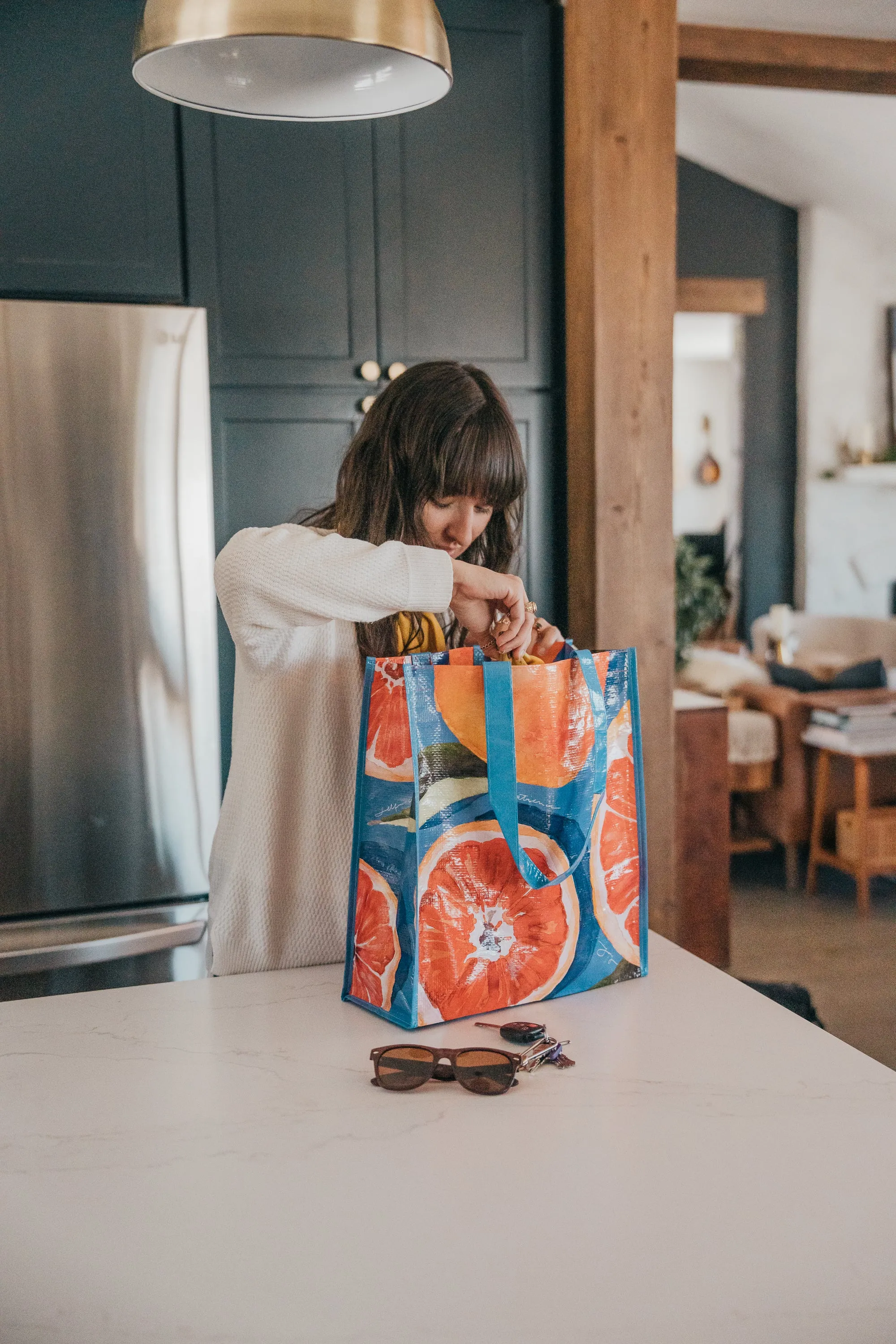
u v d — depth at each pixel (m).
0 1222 0.63
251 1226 0.62
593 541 2.40
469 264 2.40
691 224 6.22
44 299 2.14
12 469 1.98
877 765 3.90
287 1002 0.94
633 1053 0.83
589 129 2.29
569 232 2.42
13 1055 0.84
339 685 1.09
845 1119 0.73
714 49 2.85
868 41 2.97
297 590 0.94
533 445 2.50
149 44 0.85
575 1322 0.54
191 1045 0.85
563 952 0.92
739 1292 0.56
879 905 3.78
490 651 1.04
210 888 1.20
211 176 2.21
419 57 0.87
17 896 2.06
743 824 4.31
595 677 0.91
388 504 1.11
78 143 2.13
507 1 2.37
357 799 0.89
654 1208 0.63
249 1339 0.53
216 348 2.25
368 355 2.35
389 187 2.33
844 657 5.37
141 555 2.07
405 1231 0.61
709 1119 0.73
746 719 3.94
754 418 6.45
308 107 1.03
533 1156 0.69
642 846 0.97
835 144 5.25
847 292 6.34
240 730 1.12
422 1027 0.87
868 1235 0.60
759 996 0.93
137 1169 0.68
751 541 6.51
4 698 2.02
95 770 2.08
